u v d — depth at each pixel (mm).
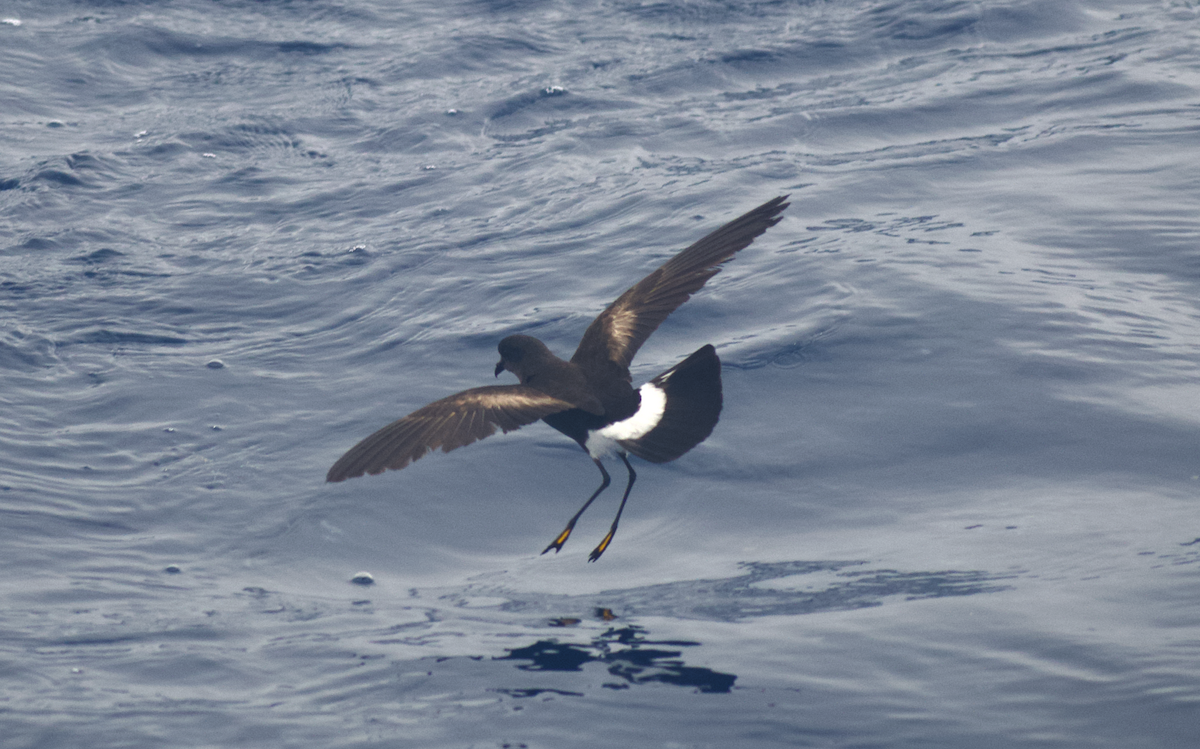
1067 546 9625
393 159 19406
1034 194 16047
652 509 10859
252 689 8391
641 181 17688
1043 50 21609
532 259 15703
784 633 8727
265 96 21797
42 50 23359
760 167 17750
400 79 22281
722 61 22250
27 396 13133
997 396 11812
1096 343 12516
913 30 22891
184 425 12562
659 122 19969
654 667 8406
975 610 8805
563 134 19766
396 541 10617
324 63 23109
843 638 8602
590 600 9516
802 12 24281
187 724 7977
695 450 11477
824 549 10016
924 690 7973
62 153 19562
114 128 20641
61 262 16297
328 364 13734
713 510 10742
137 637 9078
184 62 23250
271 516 10977
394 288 15320
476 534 10727
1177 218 15078
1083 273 13984
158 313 15016
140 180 18781
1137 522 9906
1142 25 22234
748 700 7965
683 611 9188
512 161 18969
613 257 15539
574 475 11383
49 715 8086
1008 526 10023
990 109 19344
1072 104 19109
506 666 8508
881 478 10945
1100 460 10859
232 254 16500
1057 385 11883
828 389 12211
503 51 23250
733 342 13148
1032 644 8336
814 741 7559
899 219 15719
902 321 13117
